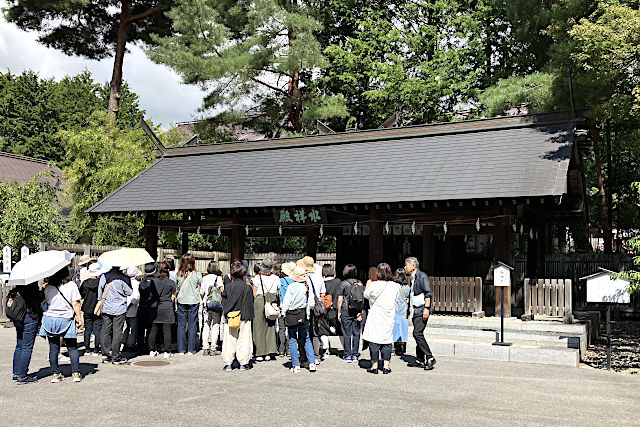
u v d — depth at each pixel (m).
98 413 7.32
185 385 9.09
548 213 19.66
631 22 13.95
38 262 8.76
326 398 8.23
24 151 44.31
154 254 19.59
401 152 18.20
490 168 15.53
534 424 7.00
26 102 46.41
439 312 17.41
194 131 31.69
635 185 12.16
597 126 23.88
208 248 31.00
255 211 17.98
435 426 6.84
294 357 10.23
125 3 30.38
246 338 10.54
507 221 14.79
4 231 21.09
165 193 19.62
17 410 7.46
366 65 30.78
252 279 11.84
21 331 9.22
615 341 15.66
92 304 12.19
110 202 19.84
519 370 10.58
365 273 21.02
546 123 17.12
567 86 19.91
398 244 20.62
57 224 24.19
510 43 29.06
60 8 28.73
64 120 47.66
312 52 27.89
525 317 14.37
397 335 10.87
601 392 8.88
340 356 12.13
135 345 12.05
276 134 33.03
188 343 12.38
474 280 15.27
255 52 28.97
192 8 27.48
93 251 20.44
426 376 9.93
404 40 30.73
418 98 28.94
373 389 8.85
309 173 18.39
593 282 11.33
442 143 18.02
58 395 8.31
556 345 12.09
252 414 7.32
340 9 32.94
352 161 18.50
